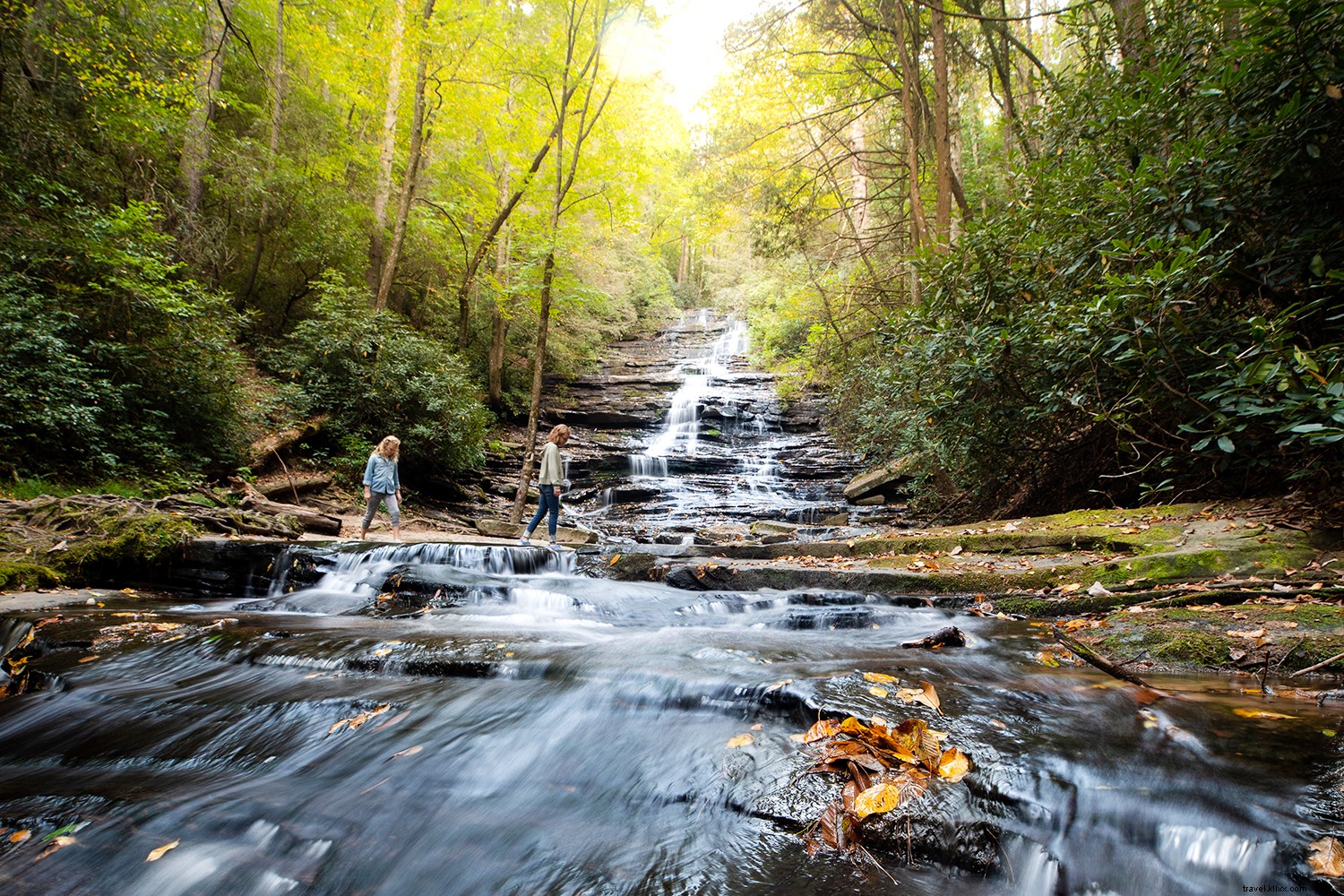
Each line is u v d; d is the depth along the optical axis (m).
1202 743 2.08
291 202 14.16
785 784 2.00
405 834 2.05
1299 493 5.18
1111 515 6.08
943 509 10.02
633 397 21.97
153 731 2.92
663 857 1.80
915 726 2.15
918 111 12.15
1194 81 6.10
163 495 8.57
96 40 11.00
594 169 15.62
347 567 6.32
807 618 4.39
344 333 13.27
